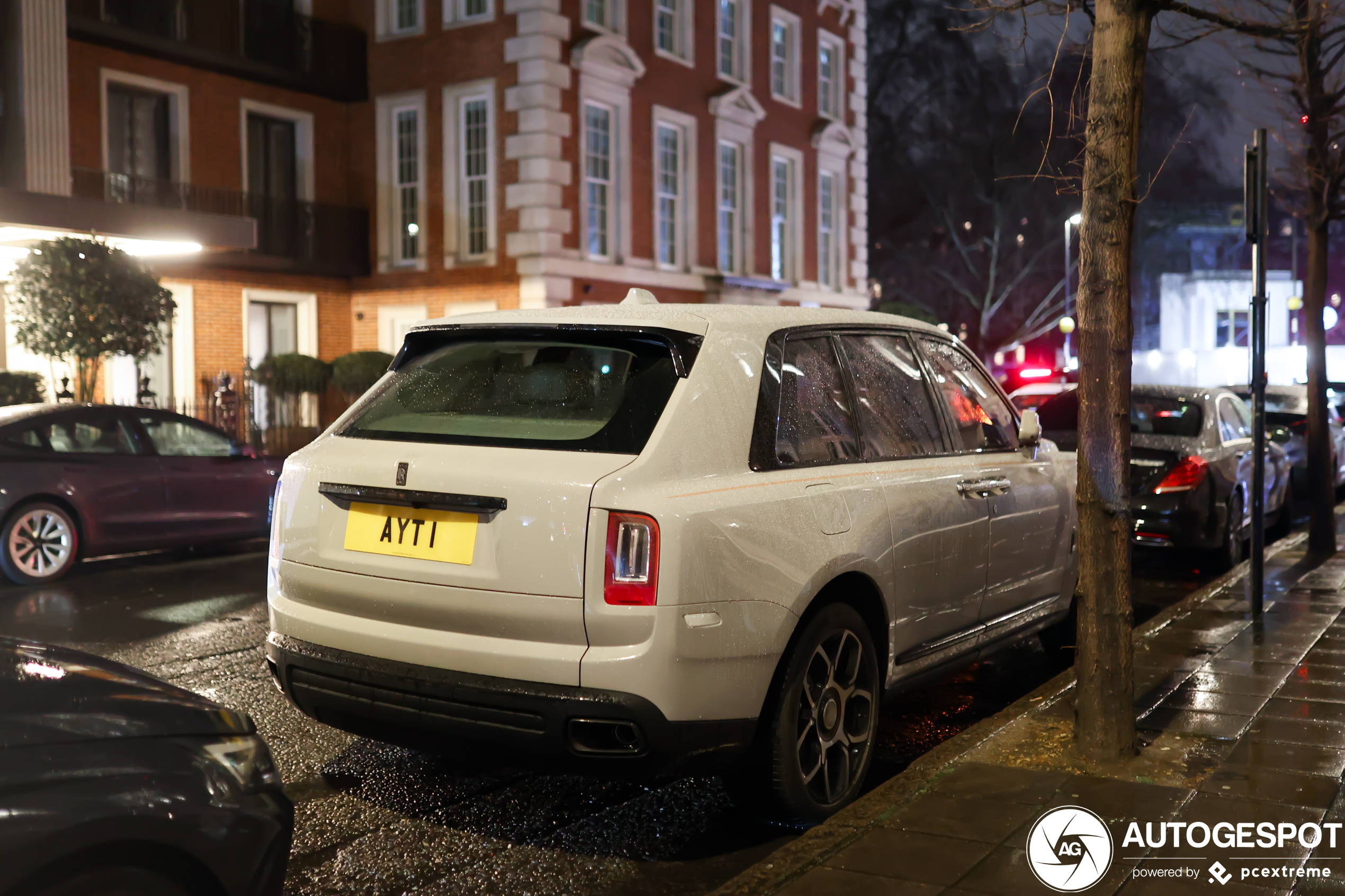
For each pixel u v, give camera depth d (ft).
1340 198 34.09
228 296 76.02
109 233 54.85
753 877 11.69
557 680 12.34
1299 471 54.08
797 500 13.70
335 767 16.57
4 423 32.45
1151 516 32.94
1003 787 14.15
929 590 16.14
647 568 12.16
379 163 83.05
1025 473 19.06
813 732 14.10
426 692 12.95
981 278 156.46
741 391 13.76
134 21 69.97
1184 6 15.75
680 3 89.35
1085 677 15.29
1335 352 100.32
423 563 13.14
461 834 14.20
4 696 8.32
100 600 29.86
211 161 75.10
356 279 84.74
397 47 81.82
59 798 7.73
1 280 61.16
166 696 9.12
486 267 79.15
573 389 13.60
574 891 12.65
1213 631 23.79
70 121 67.36
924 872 11.73
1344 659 21.12
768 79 98.43
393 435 14.11
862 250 111.24
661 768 12.46
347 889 12.60
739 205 95.76
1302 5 26.11
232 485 36.81
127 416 35.12
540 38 75.77
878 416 16.12
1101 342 15.30
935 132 156.76
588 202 81.05
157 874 8.32
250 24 76.33
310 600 14.20
